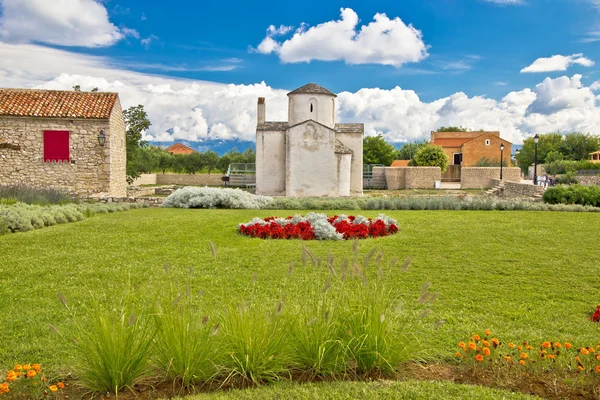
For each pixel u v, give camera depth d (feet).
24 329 19.25
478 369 15.55
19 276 27.66
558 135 286.66
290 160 115.24
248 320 15.03
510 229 45.93
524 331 19.25
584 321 20.67
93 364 13.93
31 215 47.98
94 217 58.03
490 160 221.46
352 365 15.33
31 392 13.83
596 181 142.20
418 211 68.03
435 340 18.11
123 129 109.50
